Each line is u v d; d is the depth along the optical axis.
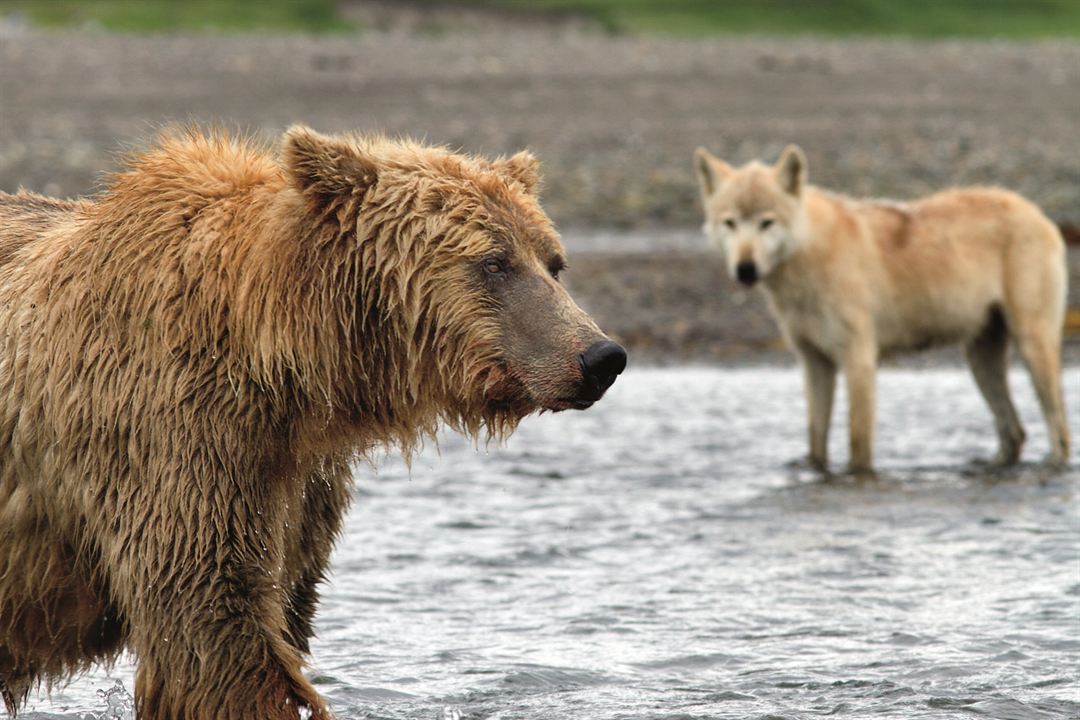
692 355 22.00
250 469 7.05
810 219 16.50
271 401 7.05
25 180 30.80
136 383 7.00
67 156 33.06
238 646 6.92
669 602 10.78
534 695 8.93
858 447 16.09
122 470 7.00
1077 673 9.05
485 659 9.59
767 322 23.61
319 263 7.07
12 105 40.22
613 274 26.19
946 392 20.14
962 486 14.92
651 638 9.97
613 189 32.59
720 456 16.28
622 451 16.47
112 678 9.56
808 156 34.84
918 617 10.26
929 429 17.98
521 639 9.99
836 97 43.47
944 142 36.44
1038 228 17.25
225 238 7.16
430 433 7.61
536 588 11.20
